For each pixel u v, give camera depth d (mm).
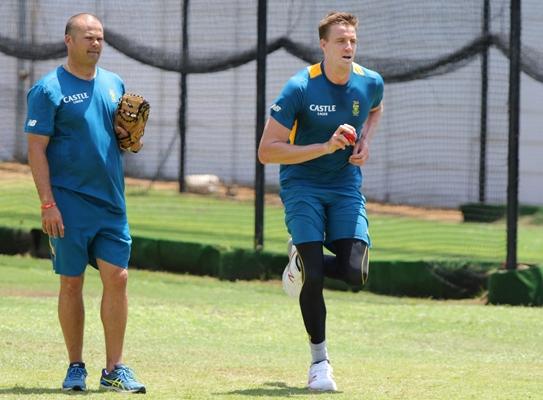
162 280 36719
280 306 31219
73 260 17797
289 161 18641
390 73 42281
